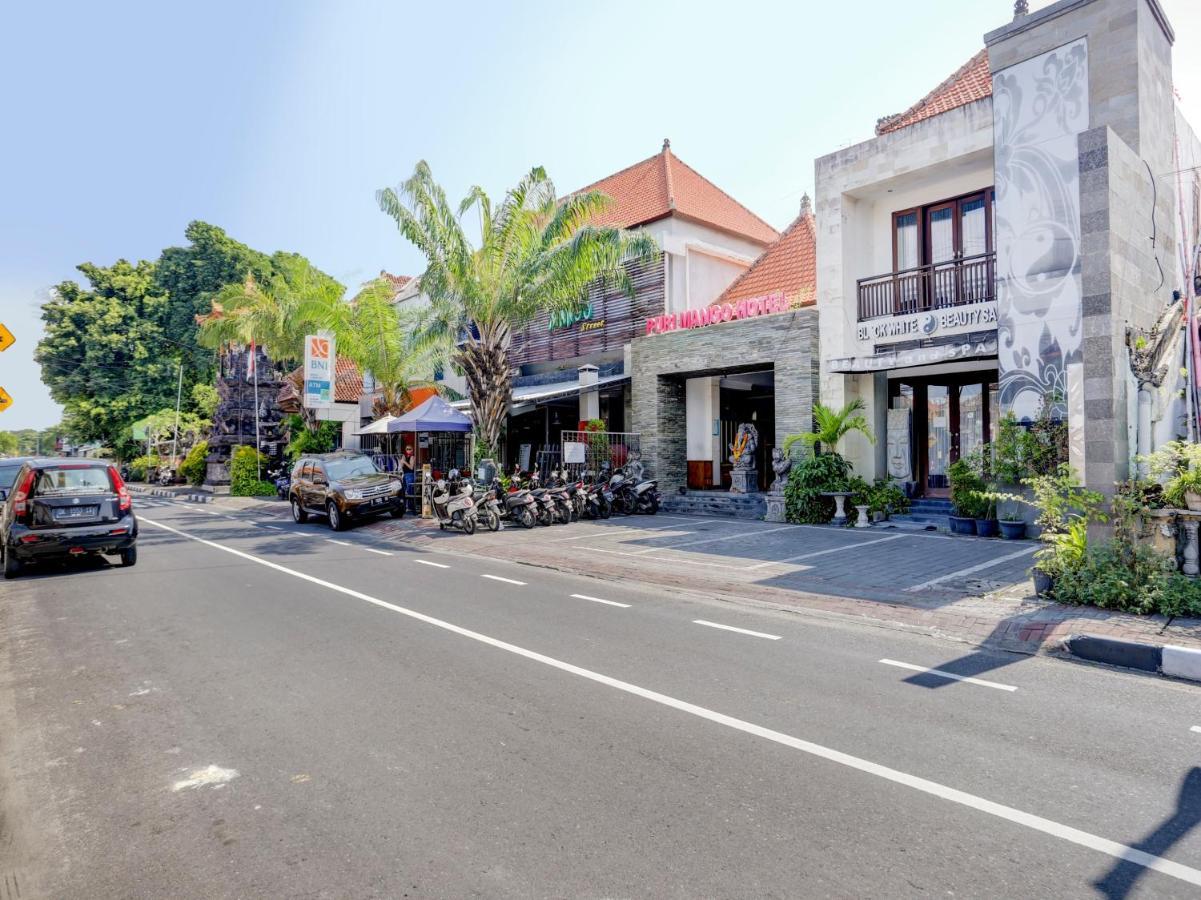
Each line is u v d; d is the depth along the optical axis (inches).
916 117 621.6
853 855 117.4
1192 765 150.6
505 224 659.4
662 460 768.9
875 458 618.2
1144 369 313.9
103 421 1796.3
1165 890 107.7
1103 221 303.0
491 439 710.5
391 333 925.8
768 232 984.9
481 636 260.2
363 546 534.3
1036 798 136.6
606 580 380.2
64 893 111.0
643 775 147.6
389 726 175.9
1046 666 220.8
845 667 220.5
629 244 643.5
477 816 131.9
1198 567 277.4
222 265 1844.2
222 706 192.2
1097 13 446.3
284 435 1306.6
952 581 338.3
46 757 162.6
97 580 390.0
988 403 599.5
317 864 117.4
